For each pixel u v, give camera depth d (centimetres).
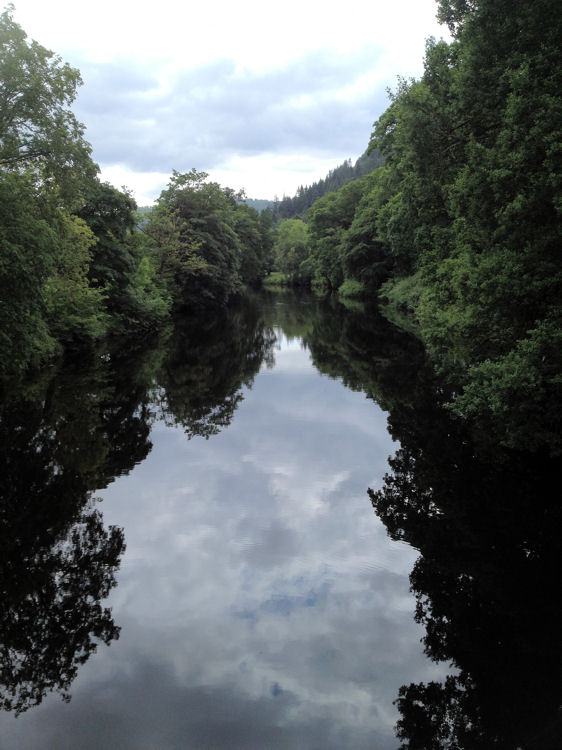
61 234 1891
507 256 898
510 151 907
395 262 4288
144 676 486
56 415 1380
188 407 1518
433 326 1287
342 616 575
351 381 1848
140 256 3297
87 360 2172
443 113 1148
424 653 513
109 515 825
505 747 412
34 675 490
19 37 1550
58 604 604
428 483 942
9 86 1545
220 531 770
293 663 498
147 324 3127
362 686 473
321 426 1314
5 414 1368
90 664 500
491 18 1015
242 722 430
